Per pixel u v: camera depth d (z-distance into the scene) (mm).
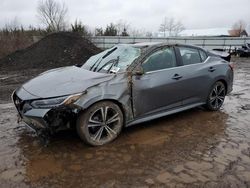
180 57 4727
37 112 3420
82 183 2971
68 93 3471
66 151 3674
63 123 3543
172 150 3740
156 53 4406
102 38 26656
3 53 17500
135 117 4145
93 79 3793
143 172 3188
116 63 4305
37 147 3789
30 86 3900
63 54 15469
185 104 4855
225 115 5262
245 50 21172
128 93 3947
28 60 14523
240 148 3816
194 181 3012
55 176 3096
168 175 3127
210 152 3689
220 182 2996
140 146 3848
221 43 24656
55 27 30969
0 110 5406
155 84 4230
